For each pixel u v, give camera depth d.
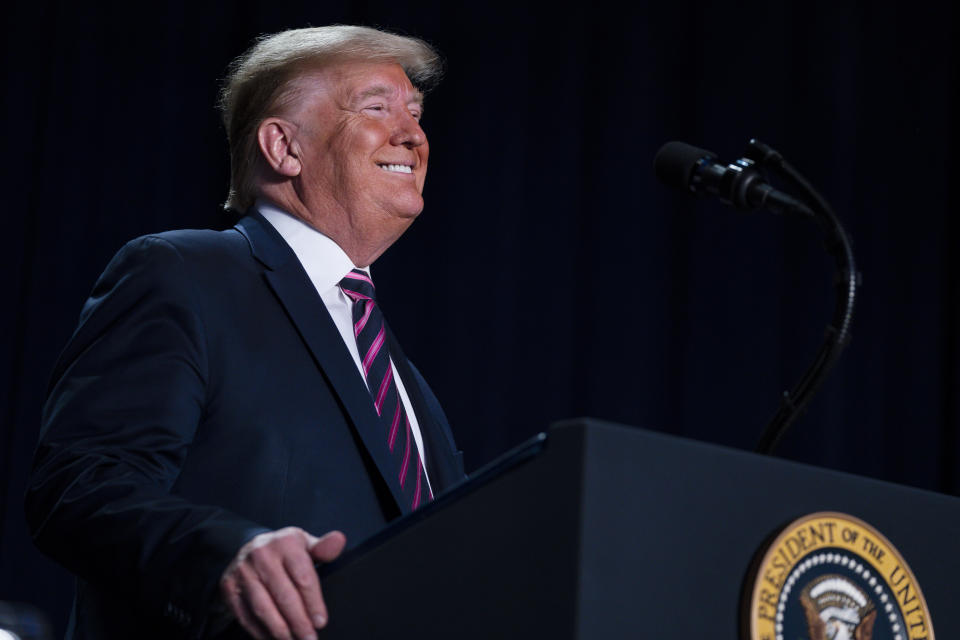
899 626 2.37
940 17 10.47
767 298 9.89
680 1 10.33
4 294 9.09
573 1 10.17
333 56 4.41
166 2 9.52
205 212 9.32
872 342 9.96
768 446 3.34
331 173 4.25
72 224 9.16
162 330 3.40
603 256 9.91
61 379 3.37
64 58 9.36
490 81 9.91
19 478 8.82
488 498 2.19
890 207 10.20
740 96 10.20
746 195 3.54
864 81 10.34
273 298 3.71
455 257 9.67
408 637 2.22
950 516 2.64
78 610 3.39
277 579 2.39
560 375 9.62
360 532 3.32
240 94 4.52
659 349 9.82
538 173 9.92
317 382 3.53
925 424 9.95
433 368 9.51
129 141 9.31
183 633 2.55
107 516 2.78
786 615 2.23
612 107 10.10
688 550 2.17
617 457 2.12
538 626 2.05
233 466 3.31
